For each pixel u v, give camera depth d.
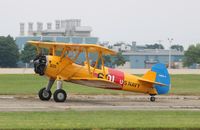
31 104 61.34
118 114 50.75
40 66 66.06
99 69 68.31
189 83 121.62
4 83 109.19
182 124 43.28
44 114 49.44
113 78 68.81
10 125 41.22
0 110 53.69
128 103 66.31
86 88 96.00
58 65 66.12
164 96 80.94
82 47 65.50
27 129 39.28
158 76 71.50
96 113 51.12
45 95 67.44
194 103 67.88
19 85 102.19
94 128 40.47
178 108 59.66
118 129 40.47
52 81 67.62
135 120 45.91
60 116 48.09
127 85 69.94
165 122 44.62
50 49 69.12
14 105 59.72
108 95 80.06
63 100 65.31
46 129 39.53
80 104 62.84
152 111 54.41
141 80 70.38
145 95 81.06
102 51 66.56
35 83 110.38
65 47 66.25
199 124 43.38
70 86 102.19
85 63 68.31
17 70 195.75
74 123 43.03
